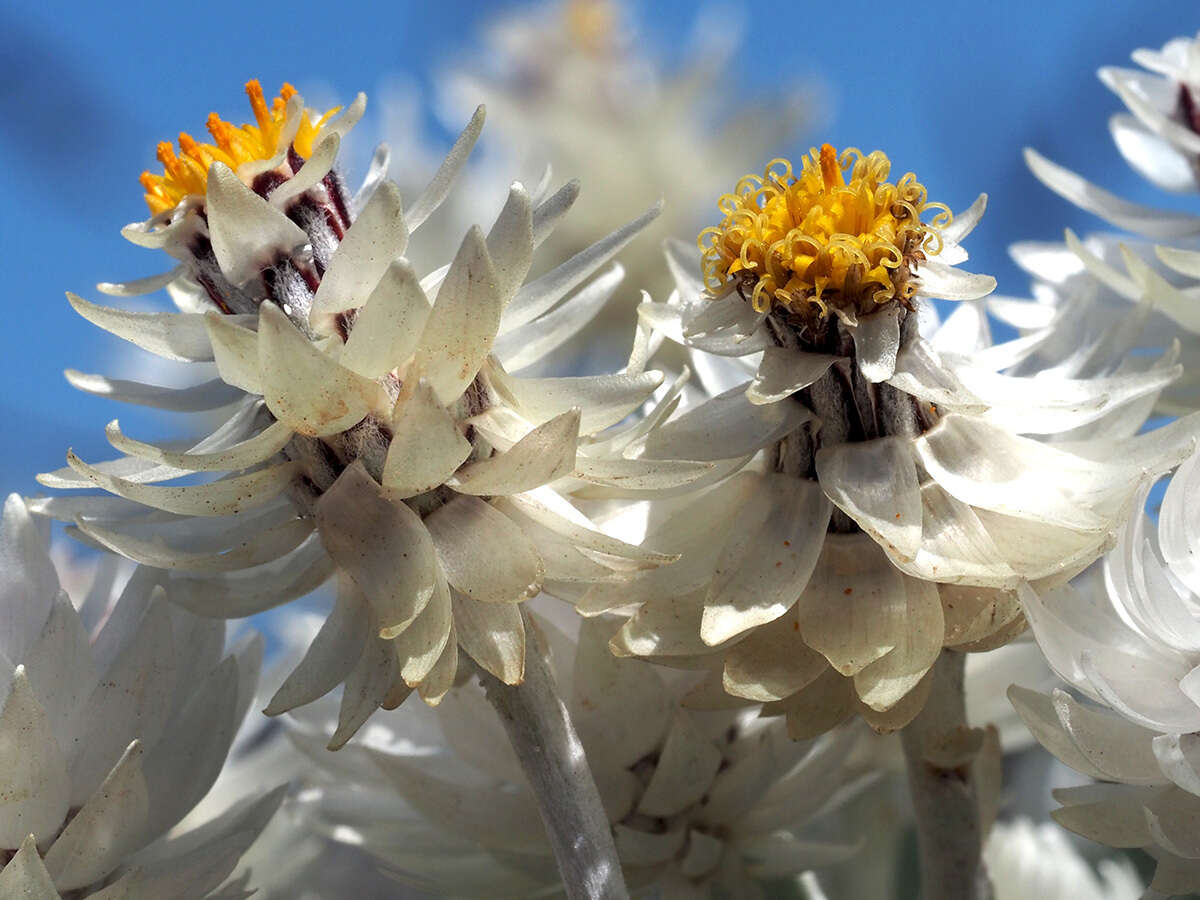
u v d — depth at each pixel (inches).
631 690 6.0
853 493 5.3
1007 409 5.5
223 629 5.8
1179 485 5.5
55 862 5.4
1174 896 5.5
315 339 5.2
